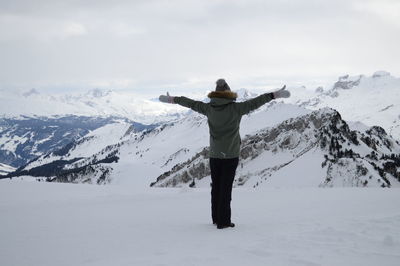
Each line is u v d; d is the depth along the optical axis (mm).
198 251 4762
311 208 11414
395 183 74812
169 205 12555
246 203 13492
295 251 4547
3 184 29125
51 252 5277
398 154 129625
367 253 4363
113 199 16188
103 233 6684
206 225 7387
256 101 6977
